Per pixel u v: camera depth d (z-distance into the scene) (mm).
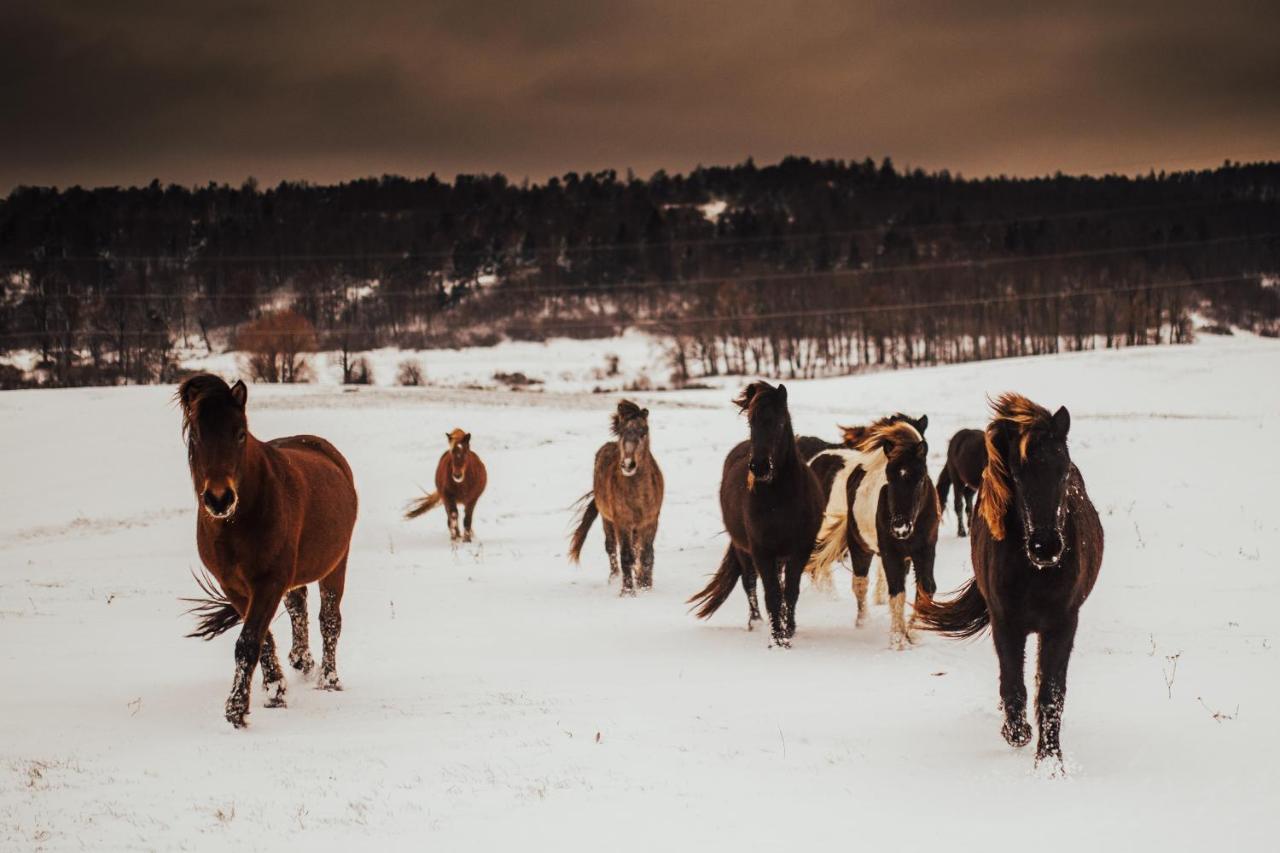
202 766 6680
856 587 12180
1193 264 139750
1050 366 61812
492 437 40094
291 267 159750
